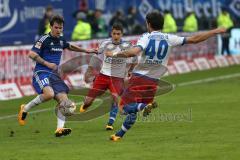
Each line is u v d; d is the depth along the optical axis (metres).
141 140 30.86
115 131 34.06
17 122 38.12
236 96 47.62
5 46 48.97
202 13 81.94
